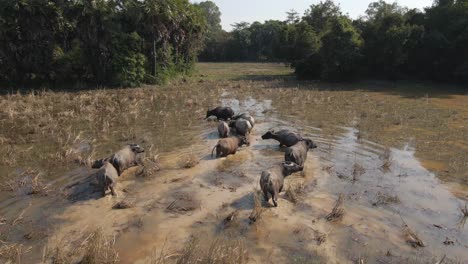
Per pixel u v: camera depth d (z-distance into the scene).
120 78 30.56
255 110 21.30
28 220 8.59
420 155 13.42
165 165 12.09
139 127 16.95
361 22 40.28
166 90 28.97
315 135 15.94
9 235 7.96
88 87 29.69
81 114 19.36
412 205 9.59
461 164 12.52
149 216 8.86
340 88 31.69
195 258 7.00
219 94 27.08
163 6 32.00
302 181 10.96
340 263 7.21
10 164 11.98
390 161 12.60
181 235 8.05
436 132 16.62
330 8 49.59
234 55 84.12
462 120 19.08
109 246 7.32
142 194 10.03
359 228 8.47
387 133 16.39
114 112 20.16
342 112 20.84
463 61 33.38
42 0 27.55
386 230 8.41
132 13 31.42
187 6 37.22
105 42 30.27
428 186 10.74
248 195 10.02
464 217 9.01
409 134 16.23
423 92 29.52
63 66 29.33
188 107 21.89
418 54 35.88
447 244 7.93
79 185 10.48
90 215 8.86
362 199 9.88
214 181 10.90
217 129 16.66
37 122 17.36
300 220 8.76
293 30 41.97
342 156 13.20
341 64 35.62
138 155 12.34
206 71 50.34
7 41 27.17
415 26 34.62
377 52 36.19
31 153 13.11
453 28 33.69
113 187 9.95
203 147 14.01
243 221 8.63
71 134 15.52
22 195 9.83
